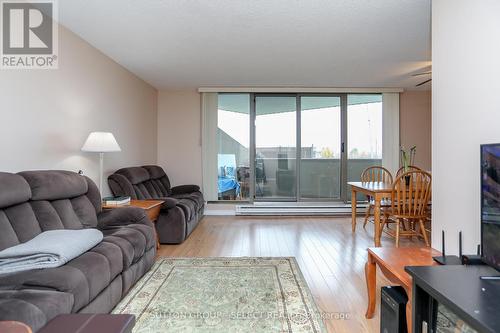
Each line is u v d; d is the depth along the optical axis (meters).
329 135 5.74
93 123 3.38
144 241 2.51
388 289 1.69
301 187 5.73
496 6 1.52
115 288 2.01
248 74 4.61
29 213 2.06
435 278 1.26
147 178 4.34
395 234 3.71
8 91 2.23
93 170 3.39
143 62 3.98
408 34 3.12
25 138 2.38
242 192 5.69
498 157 1.23
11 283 1.50
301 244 3.66
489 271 1.34
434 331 1.29
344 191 5.69
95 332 1.12
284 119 5.71
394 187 3.32
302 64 4.12
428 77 4.82
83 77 3.17
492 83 1.55
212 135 5.59
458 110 1.80
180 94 5.65
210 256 3.23
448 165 1.90
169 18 2.73
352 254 3.28
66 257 1.70
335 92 5.61
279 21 2.81
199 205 4.71
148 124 5.18
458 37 1.79
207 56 3.77
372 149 5.76
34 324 1.22
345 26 2.92
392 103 5.63
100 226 2.66
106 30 2.96
